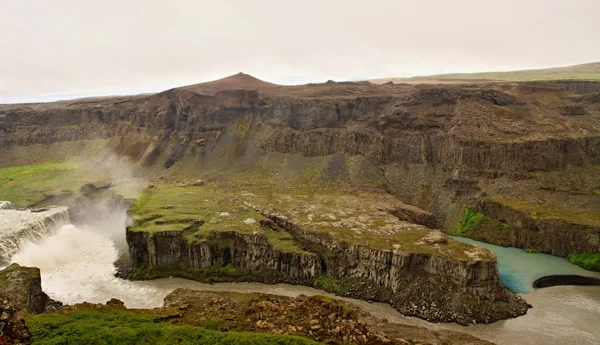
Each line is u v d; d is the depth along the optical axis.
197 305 111.44
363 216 178.25
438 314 122.31
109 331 84.06
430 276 132.88
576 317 122.00
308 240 159.12
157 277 154.12
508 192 199.88
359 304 131.75
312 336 86.50
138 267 158.00
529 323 118.94
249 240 154.62
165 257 157.88
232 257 156.38
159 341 81.12
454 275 129.12
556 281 146.12
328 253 150.12
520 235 176.88
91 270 160.62
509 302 126.88
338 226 164.00
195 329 86.12
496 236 182.88
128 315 97.69
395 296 132.12
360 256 143.12
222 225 167.62
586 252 161.25
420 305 126.25
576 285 142.88
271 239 159.25
